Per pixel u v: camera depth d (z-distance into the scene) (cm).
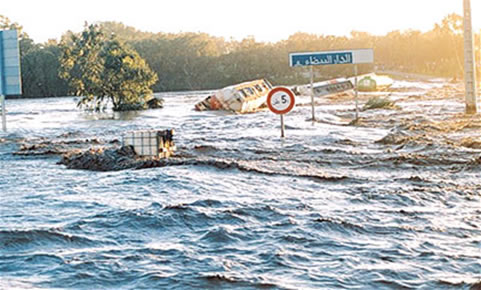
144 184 1789
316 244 1120
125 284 927
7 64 4862
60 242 1160
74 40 8944
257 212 1373
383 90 11231
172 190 1689
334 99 8894
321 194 1602
